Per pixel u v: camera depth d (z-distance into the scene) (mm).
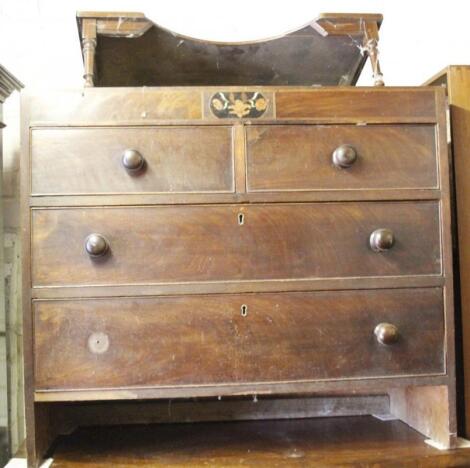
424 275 1066
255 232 1043
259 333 1036
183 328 1026
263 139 1051
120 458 1059
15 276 1495
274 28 1604
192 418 1337
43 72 1530
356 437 1168
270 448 1106
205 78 1403
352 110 1069
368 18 1212
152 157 1035
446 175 1077
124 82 1400
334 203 1057
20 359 1486
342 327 1049
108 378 1012
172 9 1578
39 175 1020
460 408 1134
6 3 1526
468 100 1153
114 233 1023
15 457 1102
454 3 1633
